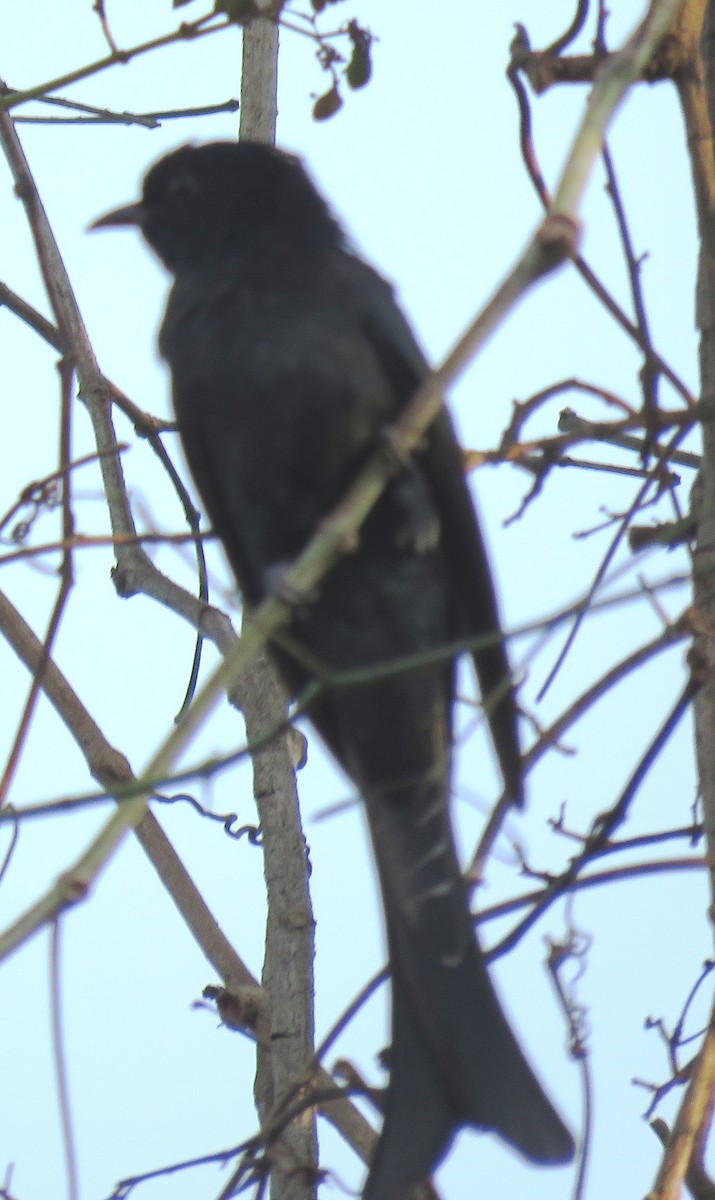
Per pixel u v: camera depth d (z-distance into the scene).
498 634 7.69
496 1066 7.64
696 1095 8.05
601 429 9.30
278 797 9.93
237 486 9.95
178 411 10.07
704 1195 8.12
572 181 6.95
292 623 9.79
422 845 8.64
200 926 9.89
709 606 8.33
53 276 10.81
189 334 9.91
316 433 9.55
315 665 7.60
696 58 8.55
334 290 9.73
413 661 7.63
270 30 11.19
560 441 9.41
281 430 9.59
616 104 7.10
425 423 7.52
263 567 10.23
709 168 8.61
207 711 7.04
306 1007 9.47
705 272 8.68
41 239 9.58
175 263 10.67
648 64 8.48
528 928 8.22
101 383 10.66
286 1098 8.52
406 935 8.30
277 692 10.23
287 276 9.81
